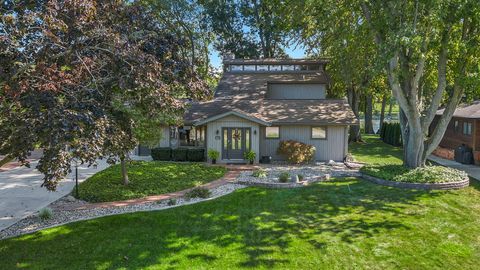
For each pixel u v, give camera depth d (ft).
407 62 53.88
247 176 58.49
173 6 117.29
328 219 36.76
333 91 119.24
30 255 27.81
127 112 31.48
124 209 39.88
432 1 44.57
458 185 49.96
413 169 55.47
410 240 31.19
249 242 30.55
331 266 26.43
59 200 43.86
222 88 91.20
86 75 25.64
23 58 22.93
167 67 30.99
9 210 39.55
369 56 80.48
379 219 36.76
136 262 26.66
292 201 43.52
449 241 30.96
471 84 50.42
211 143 72.23
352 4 59.41
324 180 56.13
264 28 123.75
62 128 20.76
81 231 32.55
